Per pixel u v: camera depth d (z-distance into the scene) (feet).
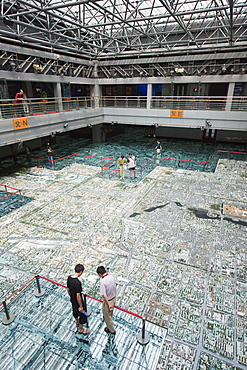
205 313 19.11
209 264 24.50
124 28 56.54
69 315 18.08
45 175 50.26
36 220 32.91
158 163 59.11
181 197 39.63
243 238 28.73
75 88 89.30
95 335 16.51
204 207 36.24
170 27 70.69
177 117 68.13
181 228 30.81
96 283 22.03
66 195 40.55
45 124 56.03
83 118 69.62
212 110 64.90
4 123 45.60
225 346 16.57
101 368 14.49
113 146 79.87
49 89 75.20
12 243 28.07
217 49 65.98
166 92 86.17
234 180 47.06
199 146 80.12
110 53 76.38
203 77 69.46
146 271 23.61
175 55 71.15
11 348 15.70
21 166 56.65
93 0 34.27
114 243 27.96
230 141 83.56
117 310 18.92
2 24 52.75
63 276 22.85
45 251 26.66
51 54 64.85
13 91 63.98
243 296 20.71
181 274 23.21
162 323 18.11
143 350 15.71
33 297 19.94
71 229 30.73
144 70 75.10
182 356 15.79
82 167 55.57
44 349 15.62
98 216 33.78
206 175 49.96
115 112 76.89
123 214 34.32
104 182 46.21
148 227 31.07
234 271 23.56
